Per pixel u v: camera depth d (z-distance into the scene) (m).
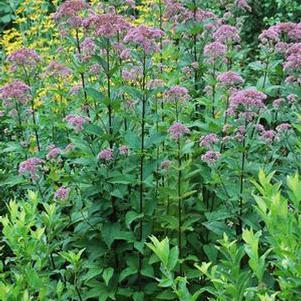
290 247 2.12
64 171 3.96
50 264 3.71
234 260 2.33
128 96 4.05
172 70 4.46
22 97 4.23
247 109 3.41
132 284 3.66
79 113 3.98
